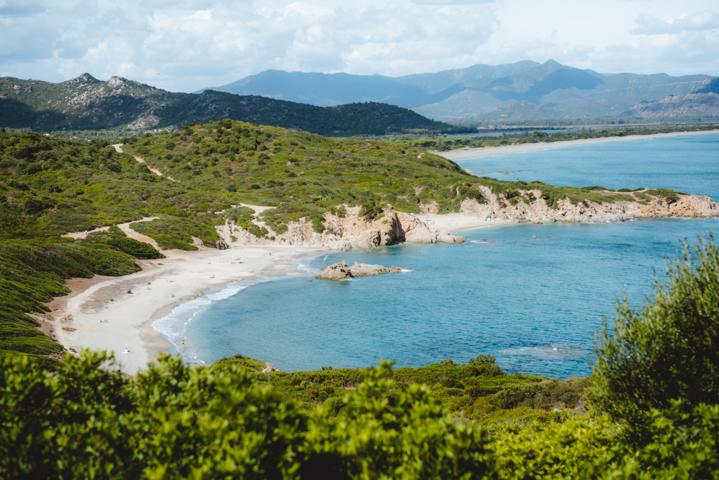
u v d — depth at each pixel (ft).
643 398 68.74
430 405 54.60
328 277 338.54
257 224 451.12
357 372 177.37
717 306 66.28
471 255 399.24
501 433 79.15
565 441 69.15
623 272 336.29
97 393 59.21
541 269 351.25
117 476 48.52
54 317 238.27
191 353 216.13
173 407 54.49
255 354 220.23
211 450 47.52
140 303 278.46
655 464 58.59
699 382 64.75
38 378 55.01
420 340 236.22
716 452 55.31
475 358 205.67
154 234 396.16
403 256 403.54
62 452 49.83
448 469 48.75
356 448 50.19
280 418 51.52
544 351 220.02
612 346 72.33
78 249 327.67
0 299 219.41
